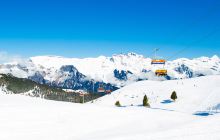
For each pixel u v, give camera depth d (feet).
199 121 141.38
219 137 102.32
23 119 140.36
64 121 145.07
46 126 133.80
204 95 500.74
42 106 172.55
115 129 136.05
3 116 141.69
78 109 169.78
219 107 404.98
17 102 189.57
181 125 136.56
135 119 156.56
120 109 181.47
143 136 108.88
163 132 114.93
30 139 115.34
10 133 119.75
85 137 120.88
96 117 156.15
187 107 439.22
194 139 100.17
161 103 490.08
